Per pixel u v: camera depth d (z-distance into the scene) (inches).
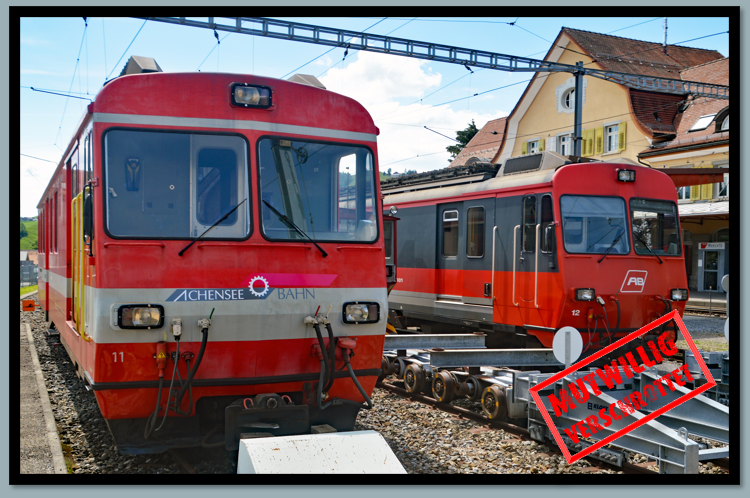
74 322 287.0
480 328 466.9
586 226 403.2
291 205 234.1
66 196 314.5
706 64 1193.4
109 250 209.9
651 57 1288.1
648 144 1141.1
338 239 241.1
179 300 214.8
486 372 350.0
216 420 233.0
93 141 216.1
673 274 426.0
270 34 619.2
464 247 486.6
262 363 227.3
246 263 223.9
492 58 735.7
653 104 1178.6
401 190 585.9
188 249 217.8
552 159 424.8
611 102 1199.6
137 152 217.9
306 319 231.5
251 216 226.4
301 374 234.4
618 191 416.2
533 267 414.0
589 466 256.5
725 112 1034.1
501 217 446.0
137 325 209.6
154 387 215.2
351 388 247.4
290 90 238.4
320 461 161.3
